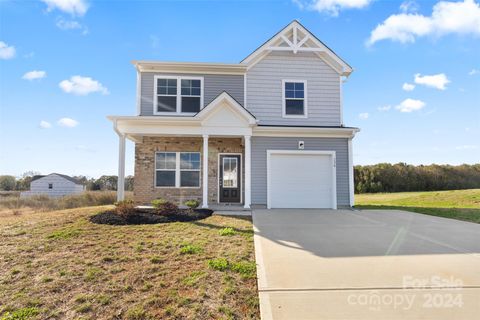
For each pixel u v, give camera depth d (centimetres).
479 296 321
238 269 402
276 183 1149
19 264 423
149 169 1193
